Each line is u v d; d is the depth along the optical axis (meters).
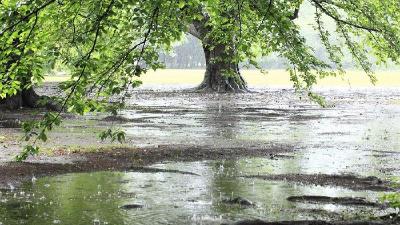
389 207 12.23
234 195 13.42
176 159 18.80
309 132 27.91
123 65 11.68
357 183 14.87
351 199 12.91
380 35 14.16
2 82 12.02
